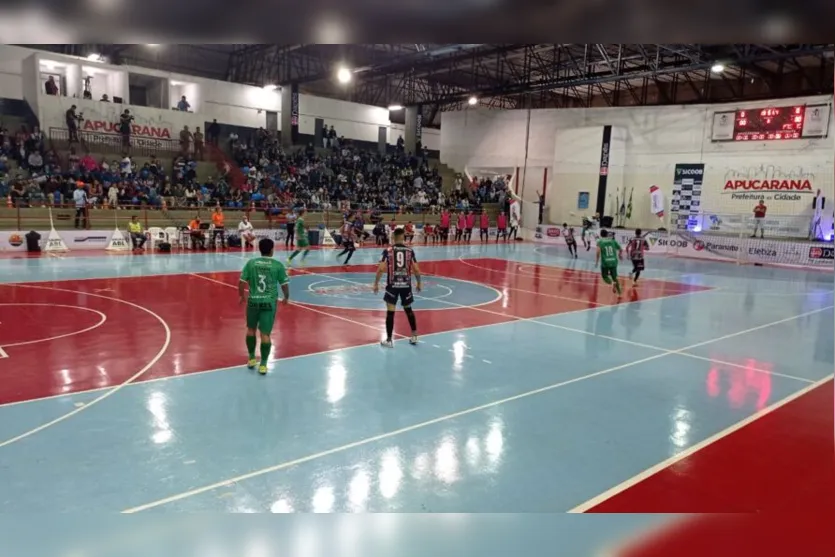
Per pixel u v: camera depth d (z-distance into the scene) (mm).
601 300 14758
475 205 36875
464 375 7953
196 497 4449
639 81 38156
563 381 7820
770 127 27594
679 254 28391
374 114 43844
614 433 6051
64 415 6074
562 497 4625
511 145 37500
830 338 10844
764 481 4984
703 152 29906
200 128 32125
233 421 6039
